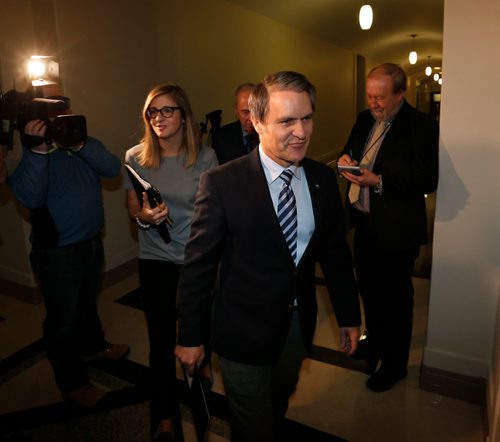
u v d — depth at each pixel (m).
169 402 1.83
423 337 2.58
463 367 2.00
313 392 2.14
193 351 1.29
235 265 1.26
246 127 2.31
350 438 1.85
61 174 1.81
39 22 2.93
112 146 3.51
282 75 1.08
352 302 1.45
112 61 3.44
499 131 1.70
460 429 1.88
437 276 1.96
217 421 1.98
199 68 4.60
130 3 3.57
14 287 3.26
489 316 1.90
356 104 11.08
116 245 3.60
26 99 1.67
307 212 1.28
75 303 1.92
